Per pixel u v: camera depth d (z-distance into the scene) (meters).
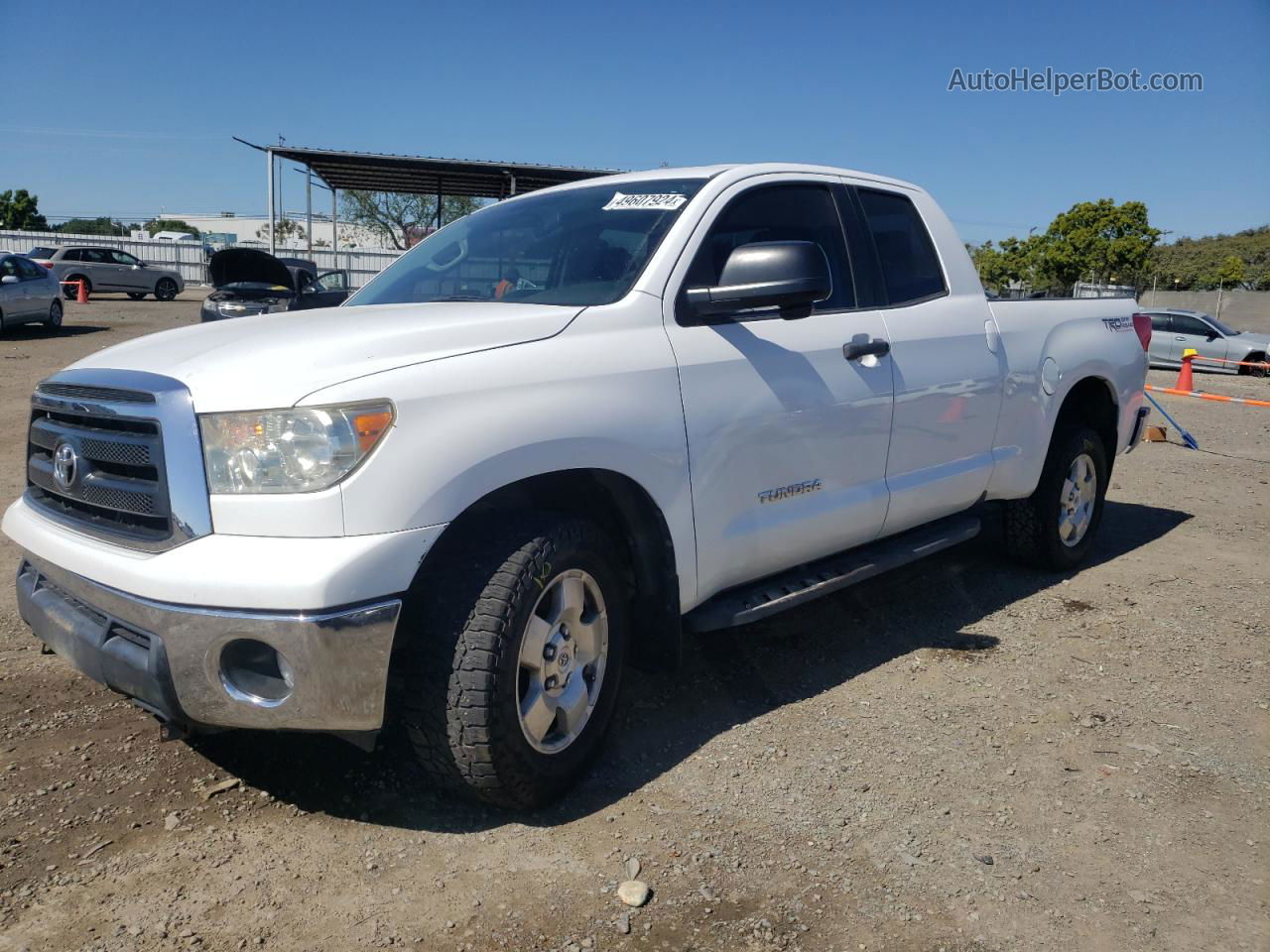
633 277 3.31
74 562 2.72
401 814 2.89
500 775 2.73
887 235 4.31
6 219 62.84
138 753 3.21
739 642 4.30
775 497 3.56
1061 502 5.21
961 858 2.72
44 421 3.09
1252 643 4.40
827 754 3.30
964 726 3.52
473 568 2.71
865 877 2.62
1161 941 2.39
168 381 2.64
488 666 2.65
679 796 3.02
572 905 2.48
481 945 2.33
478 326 2.91
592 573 3.00
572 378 2.93
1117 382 5.47
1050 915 2.48
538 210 3.97
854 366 3.82
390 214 49.62
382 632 2.48
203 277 46.56
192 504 2.52
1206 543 6.21
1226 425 12.24
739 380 3.39
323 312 3.39
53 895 2.47
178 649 2.48
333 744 3.29
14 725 3.38
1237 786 3.14
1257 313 39.03
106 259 30.41
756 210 3.72
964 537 4.56
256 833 2.78
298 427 2.48
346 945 2.32
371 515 2.48
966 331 4.43
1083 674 4.01
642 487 3.08
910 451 4.14
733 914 2.46
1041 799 3.04
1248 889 2.61
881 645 4.29
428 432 2.58
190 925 2.38
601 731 3.09
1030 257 45.12
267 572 2.41
